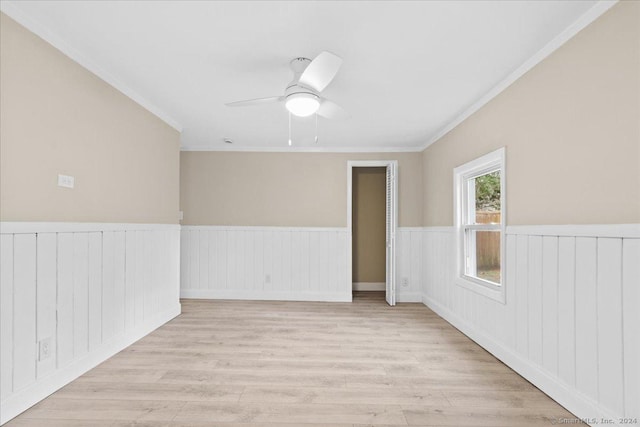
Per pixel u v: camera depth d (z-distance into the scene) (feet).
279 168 17.60
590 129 6.56
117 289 9.84
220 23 6.96
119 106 9.95
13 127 6.63
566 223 7.17
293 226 17.47
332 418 6.52
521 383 8.07
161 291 12.57
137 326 10.93
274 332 11.85
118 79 9.70
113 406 6.88
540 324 7.83
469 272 12.36
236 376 8.30
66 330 7.88
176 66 8.91
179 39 7.60
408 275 17.39
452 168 13.34
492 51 8.02
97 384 7.82
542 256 7.79
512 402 7.18
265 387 7.75
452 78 9.48
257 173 17.60
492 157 10.16
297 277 17.34
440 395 7.45
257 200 17.56
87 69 8.59
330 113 9.43
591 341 6.38
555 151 7.50
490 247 10.98
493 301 9.91
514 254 8.91
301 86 8.14
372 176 19.66
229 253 17.46
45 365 7.27
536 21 6.82
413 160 17.52
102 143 9.23
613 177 6.07
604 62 6.24
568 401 6.86
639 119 5.60
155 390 7.55
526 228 8.40
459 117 12.52
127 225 10.34
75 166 8.25
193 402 7.06
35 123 7.11
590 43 6.54
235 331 11.92
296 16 6.70
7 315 6.42
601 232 6.18
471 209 12.47
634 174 5.69
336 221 17.46
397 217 17.51
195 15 6.70
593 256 6.36
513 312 8.90
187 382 7.96
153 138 11.91
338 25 6.99
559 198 7.39
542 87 7.93
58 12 6.64
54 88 7.57
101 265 9.15
